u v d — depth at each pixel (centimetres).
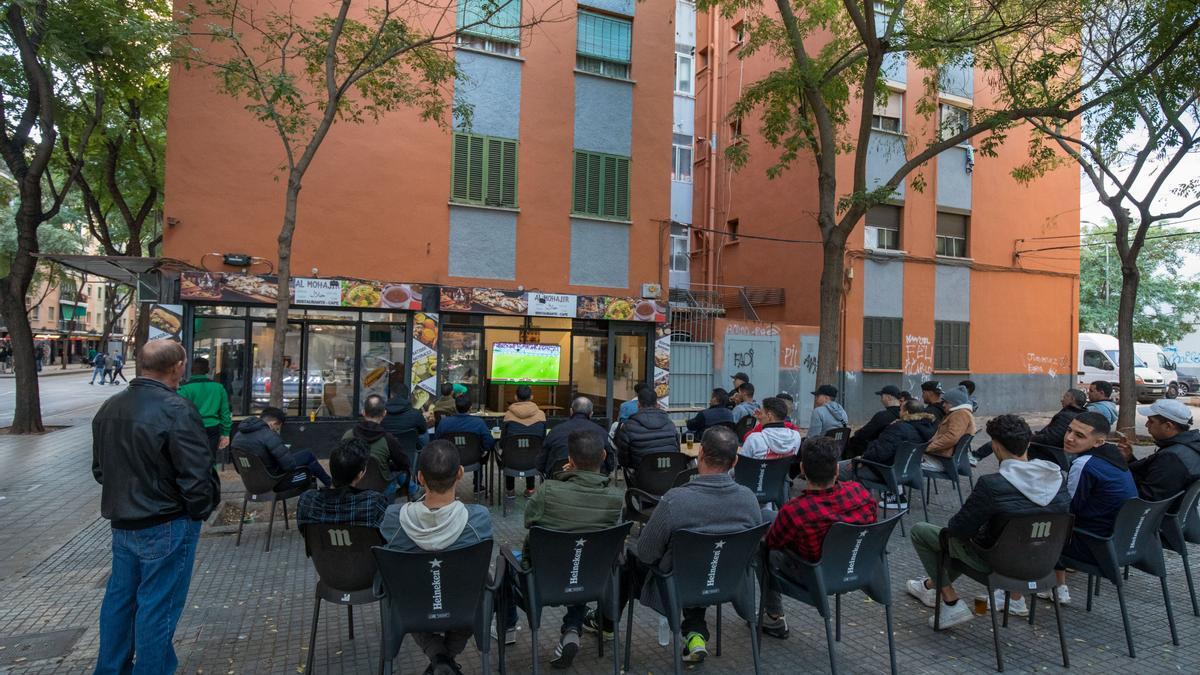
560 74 1264
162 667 319
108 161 1460
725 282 1933
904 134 1614
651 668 386
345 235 1112
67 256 948
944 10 980
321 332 1089
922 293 1734
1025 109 963
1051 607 482
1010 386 1859
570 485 376
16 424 1323
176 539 322
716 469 375
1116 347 2341
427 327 1136
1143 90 933
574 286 1265
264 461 602
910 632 439
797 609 480
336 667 383
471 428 727
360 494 357
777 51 1162
